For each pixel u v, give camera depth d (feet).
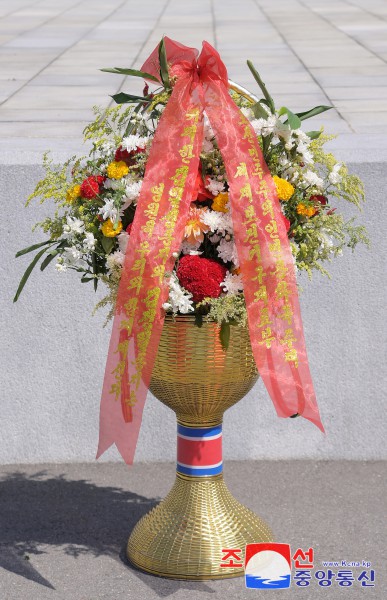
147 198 9.91
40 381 13.98
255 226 9.87
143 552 11.09
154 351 9.87
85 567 11.25
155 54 10.52
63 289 13.74
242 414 14.15
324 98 22.65
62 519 12.51
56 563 11.35
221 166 10.26
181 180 9.93
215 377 10.32
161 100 10.44
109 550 11.66
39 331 13.84
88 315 13.82
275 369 9.99
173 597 10.57
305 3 48.93
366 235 13.64
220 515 11.07
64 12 45.34
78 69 27.78
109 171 10.12
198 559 10.85
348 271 13.76
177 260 10.06
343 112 20.54
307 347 13.96
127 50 31.94
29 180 13.44
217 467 11.13
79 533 12.14
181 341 10.18
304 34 36.27
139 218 9.87
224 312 9.68
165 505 11.30
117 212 9.91
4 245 13.60
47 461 14.21
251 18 42.14
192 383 10.35
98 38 35.29
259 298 9.87
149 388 10.78
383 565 11.32
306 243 10.59
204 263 9.80
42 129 18.49
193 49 10.41
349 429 14.20
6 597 10.60
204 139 10.21
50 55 31.01
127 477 13.78
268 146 10.30
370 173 13.46
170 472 13.96
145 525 11.34
